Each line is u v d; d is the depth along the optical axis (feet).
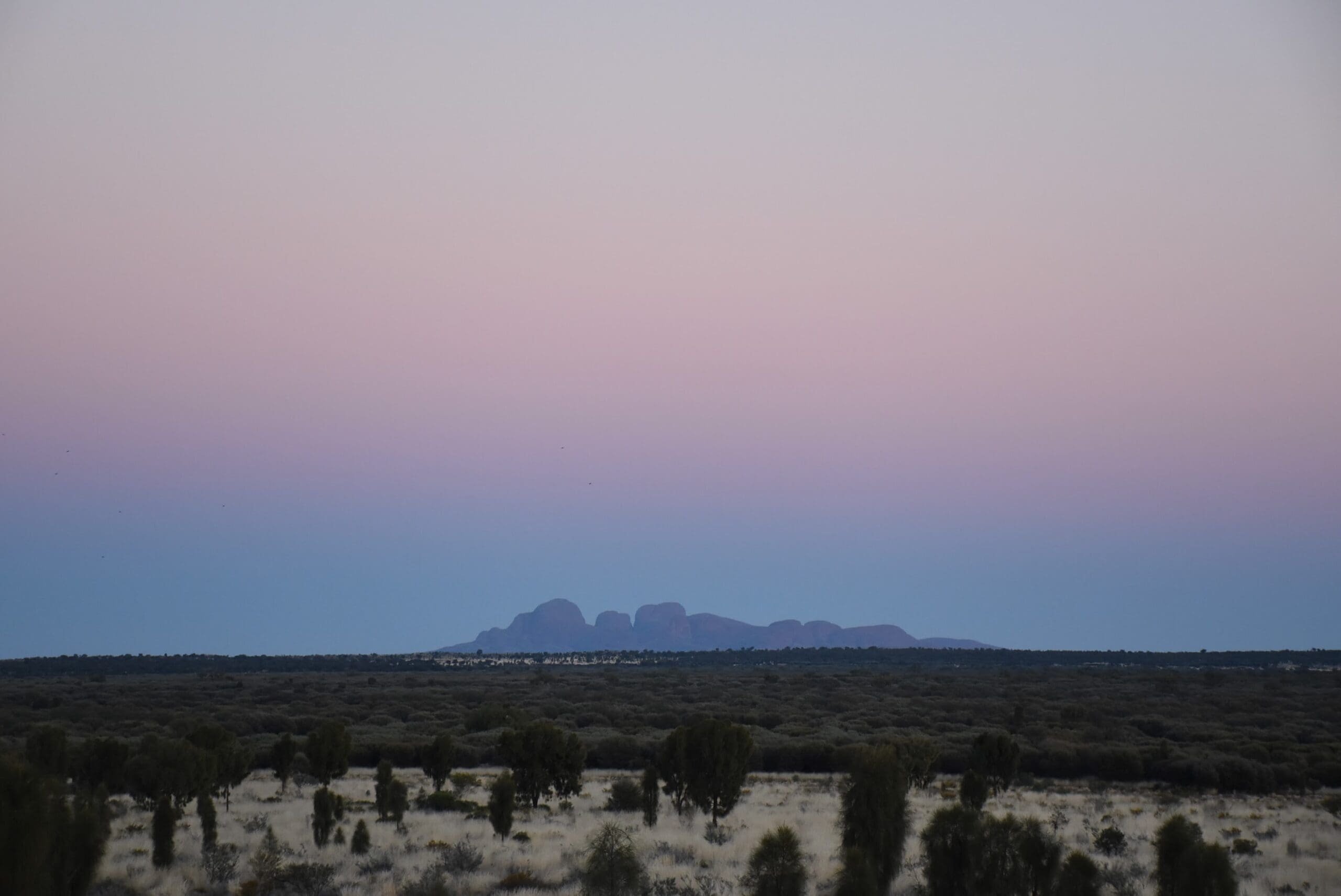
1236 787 324.80
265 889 137.59
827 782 320.70
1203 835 196.44
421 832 191.01
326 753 247.91
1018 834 117.19
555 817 219.61
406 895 132.46
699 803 211.20
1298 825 225.15
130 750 256.93
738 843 176.96
